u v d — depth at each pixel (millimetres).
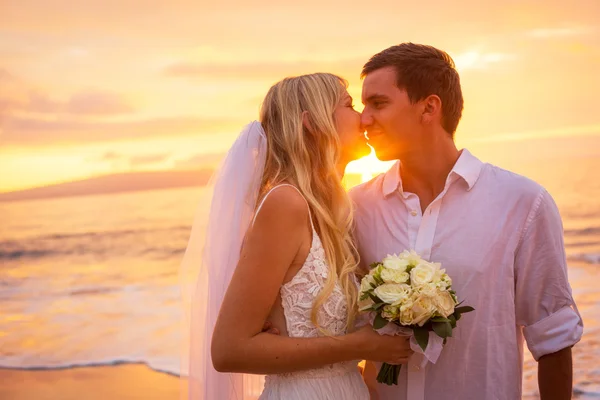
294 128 2402
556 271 2361
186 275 2666
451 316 2197
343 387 2357
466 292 2402
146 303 13320
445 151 2502
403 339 2244
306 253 2311
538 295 2389
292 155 2395
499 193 2426
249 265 2219
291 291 2311
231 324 2189
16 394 7523
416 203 2496
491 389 2396
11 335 10945
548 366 2404
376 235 2559
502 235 2396
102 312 12633
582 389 7328
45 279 16094
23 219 23609
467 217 2430
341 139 2463
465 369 2408
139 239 20359
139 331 10961
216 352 2197
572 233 15969
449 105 2482
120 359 9055
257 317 2203
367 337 2232
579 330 2365
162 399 7035
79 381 7953
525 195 2391
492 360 2398
